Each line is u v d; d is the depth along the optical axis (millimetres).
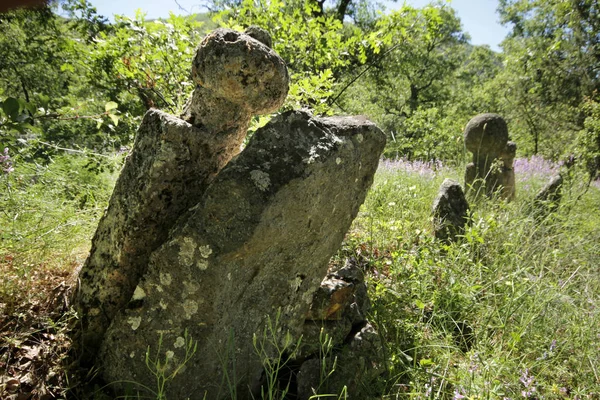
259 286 2092
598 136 9344
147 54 4625
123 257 1942
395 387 2422
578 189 6750
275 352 2299
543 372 2607
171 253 1811
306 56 6098
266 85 1865
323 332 2461
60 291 2398
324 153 1960
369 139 2207
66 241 2873
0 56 11773
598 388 2471
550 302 3141
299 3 9742
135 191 1862
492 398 2264
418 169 8000
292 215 1934
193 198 1975
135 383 1944
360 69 9266
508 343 2539
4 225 2797
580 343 2766
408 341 2740
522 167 9141
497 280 3283
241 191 1788
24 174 3441
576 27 16906
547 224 4805
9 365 1978
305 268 2238
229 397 2143
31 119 2025
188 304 1865
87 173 4531
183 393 1990
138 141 1878
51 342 2100
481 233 3848
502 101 20625
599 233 4871
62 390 1911
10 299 2256
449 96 25047
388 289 2895
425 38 7020
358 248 3492
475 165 6172
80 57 5641
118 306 2041
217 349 2016
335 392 2301
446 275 3203
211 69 1802
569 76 17250
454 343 2836
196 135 1867
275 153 1869
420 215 4660
